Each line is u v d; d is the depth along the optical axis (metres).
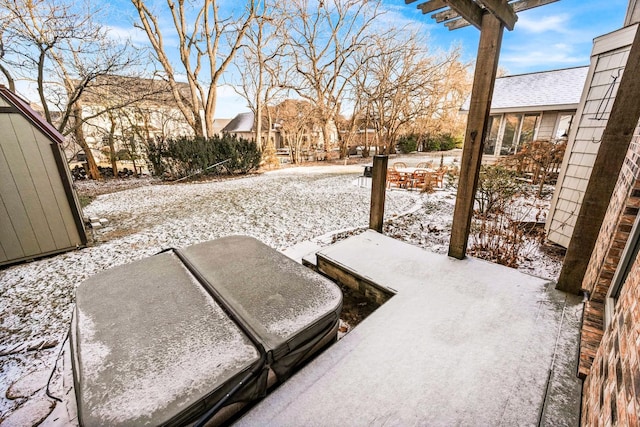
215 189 8.12
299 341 1.28
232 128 23.86
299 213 5.43
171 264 1.90
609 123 1.56
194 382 1.04
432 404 1.22
